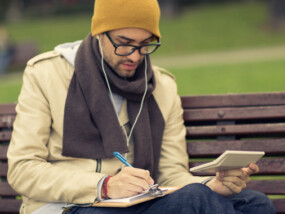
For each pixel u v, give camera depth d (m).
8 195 2.63
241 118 2.63
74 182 2.17
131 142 2.48
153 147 2.51
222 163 1.99
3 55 15.25
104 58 2.40
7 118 2.69
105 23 2.30
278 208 2.53
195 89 8.55
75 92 2.35
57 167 2.25
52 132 2.39
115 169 2.37
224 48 17.55
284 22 19.91
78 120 2.31
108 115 2.32
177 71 11.12
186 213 1.94
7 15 29.33
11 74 14.76
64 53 2.43
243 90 8.16
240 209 2.17
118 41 2.31
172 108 2.60
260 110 2.62
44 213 2.24
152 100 2.56
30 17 28.91
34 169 2.21
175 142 2.57
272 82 8.70
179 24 21.89
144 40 2.32
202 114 2.67
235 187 2.22
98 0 2.34
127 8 2.26
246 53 15.58
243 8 24.28
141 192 2.10
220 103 2.68
